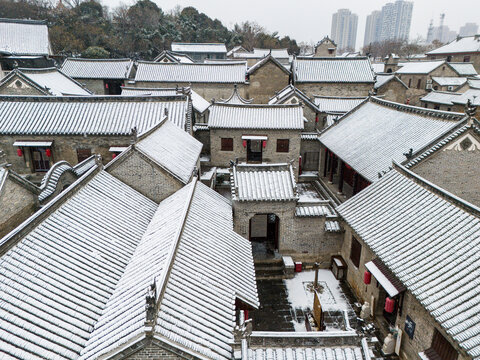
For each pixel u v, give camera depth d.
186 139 27.33
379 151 27.00
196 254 14.84
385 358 16.55
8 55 50.69
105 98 31.72
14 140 30.02
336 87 56.97
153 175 21.03
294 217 22.70
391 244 17.08
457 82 77.56
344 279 22.73
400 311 16.12
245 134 38.06
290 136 37.88
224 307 12.68
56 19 95.44
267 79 59.16
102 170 20.67
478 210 15.40
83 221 16.45
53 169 22.16
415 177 19.78
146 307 9.83
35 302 11.89
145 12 110.81
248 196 22.03
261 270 22.83
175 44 101.69
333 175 39.31
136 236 17.50
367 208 20.47
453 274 14.02
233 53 110.12
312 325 18.67
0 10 93.06
